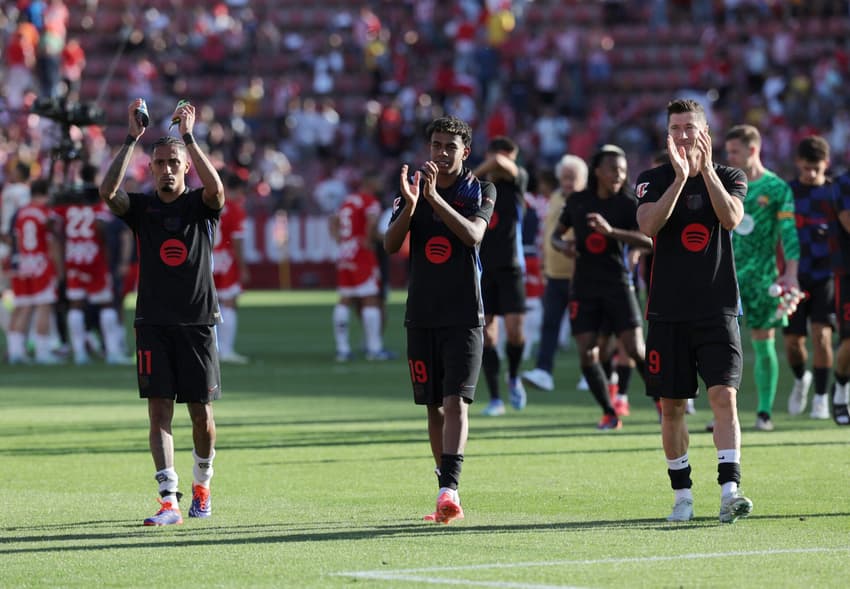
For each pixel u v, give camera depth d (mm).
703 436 30484
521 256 35531
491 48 110812
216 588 15969
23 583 16375
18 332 54812
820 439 29625
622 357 34906
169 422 21047
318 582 16188
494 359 35719
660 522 20250
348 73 114750
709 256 20141
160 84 108938
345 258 53969
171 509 20719
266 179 103250
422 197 20969
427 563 17266
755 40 112438
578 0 119688
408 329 21156
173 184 20781
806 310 33688
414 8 117188
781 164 98938
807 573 16469
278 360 53875
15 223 53969
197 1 116562
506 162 34688
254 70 113500
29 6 99688
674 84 113938
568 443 29594
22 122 95125
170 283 20797
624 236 29750
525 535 19250
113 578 16625
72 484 24781
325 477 25234
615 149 31219
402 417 35000
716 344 20047
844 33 115625
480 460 27031
